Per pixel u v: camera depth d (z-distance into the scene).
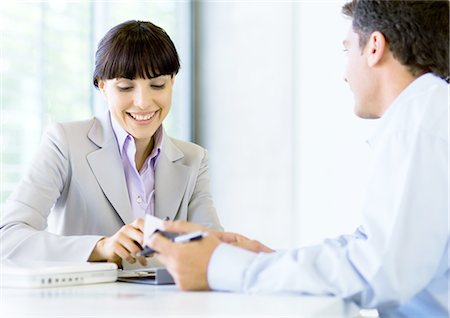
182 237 1.00
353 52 1.17
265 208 3.45
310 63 3.32
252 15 3.54
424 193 0.93
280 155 3.41
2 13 2.70
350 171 3.17
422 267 0.92
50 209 1.52
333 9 3.26
